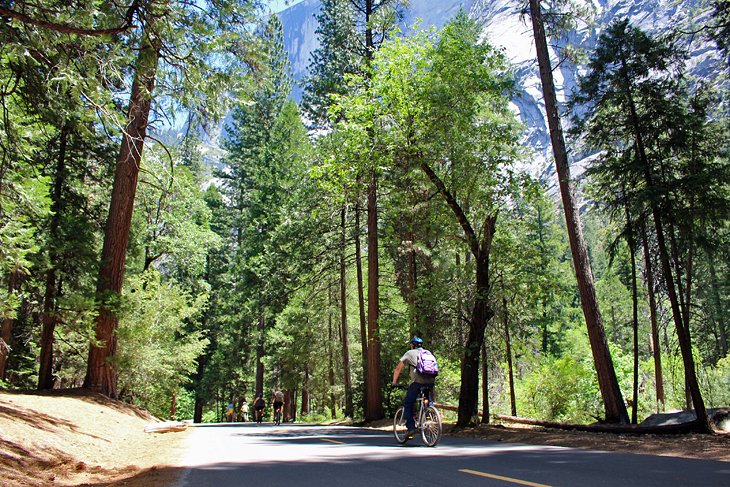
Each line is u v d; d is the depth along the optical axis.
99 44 8.56
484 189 16.27
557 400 26.84
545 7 19.12
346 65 27.08
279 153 42.97
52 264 18.42
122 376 25.75
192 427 24.78
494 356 20.94
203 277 53.97
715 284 29.28
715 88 15.33
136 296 24.89
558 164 17.88
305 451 9.51
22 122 11.39
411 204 18.03
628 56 16.23
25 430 8.62
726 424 14.25
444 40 16.84
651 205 15.43
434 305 17.12
